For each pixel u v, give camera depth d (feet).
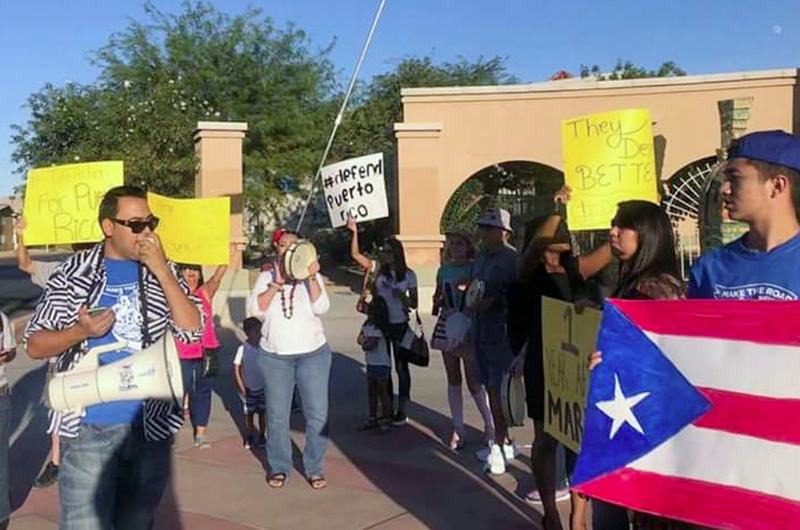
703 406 9.52
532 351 15.85
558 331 13.92
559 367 13.91
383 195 25.82
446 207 64.44
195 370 23.47
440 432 25.32
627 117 19.34
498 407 20.72
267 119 92.79
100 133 75.51
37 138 81.00
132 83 87.66
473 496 19.31
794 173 9.66
